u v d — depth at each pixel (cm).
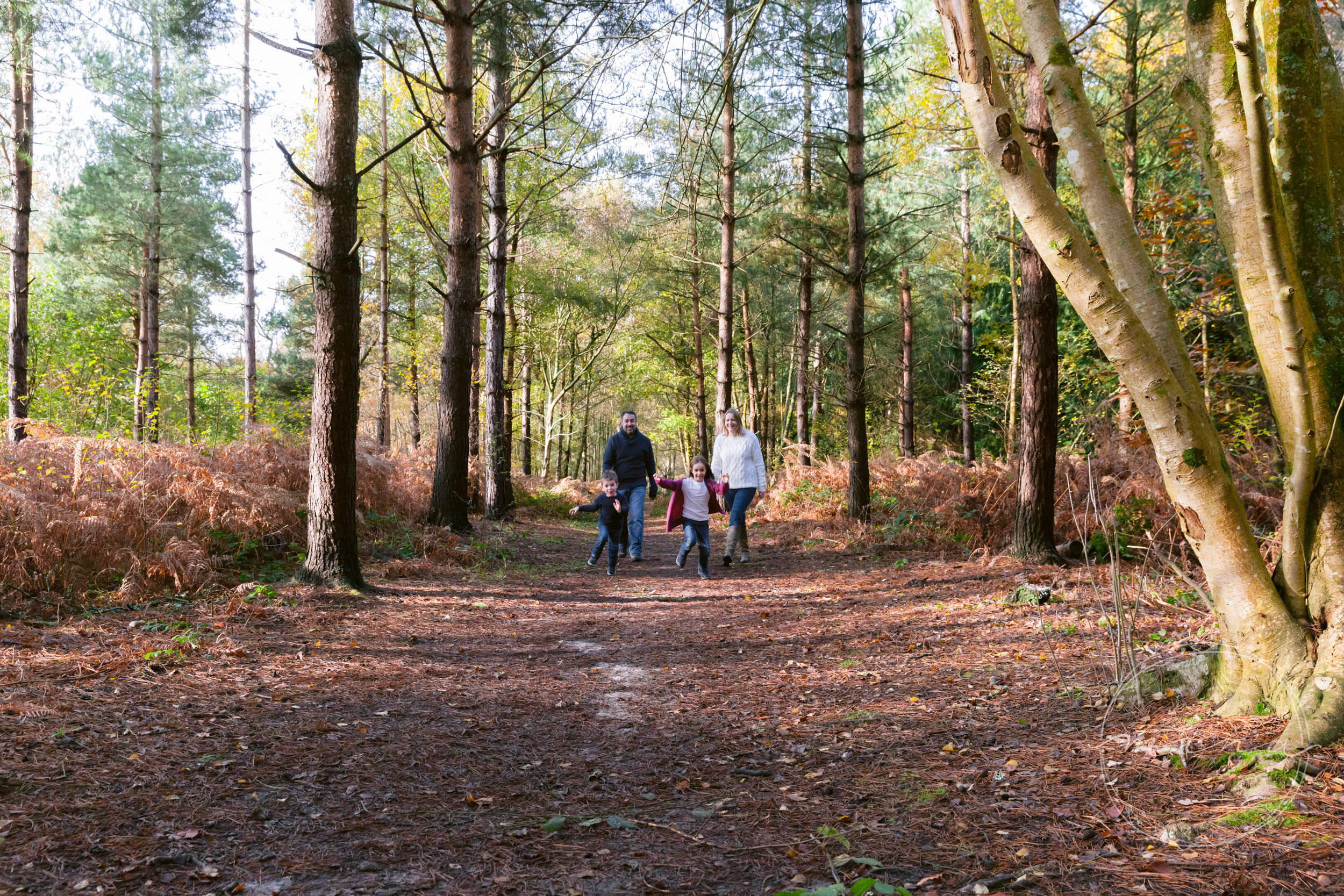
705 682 477
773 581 865
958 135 1529
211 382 2855
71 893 209
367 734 361
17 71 1313
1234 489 319
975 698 398
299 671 457
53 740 313
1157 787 272
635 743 368
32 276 2148
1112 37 1206
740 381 3294
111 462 693
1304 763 261
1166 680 352
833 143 1335
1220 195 350
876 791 295
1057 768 298
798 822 272
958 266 1989
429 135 1460
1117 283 327
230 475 751
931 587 730
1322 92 330
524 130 1322
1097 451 959
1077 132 320
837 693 436
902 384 2606
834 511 1336
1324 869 210
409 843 255
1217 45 345
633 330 3159
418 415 2392
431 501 1163
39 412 1828
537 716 409
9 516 577
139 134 1894
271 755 324
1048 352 774
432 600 715
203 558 643
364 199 1930
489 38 1112
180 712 366
